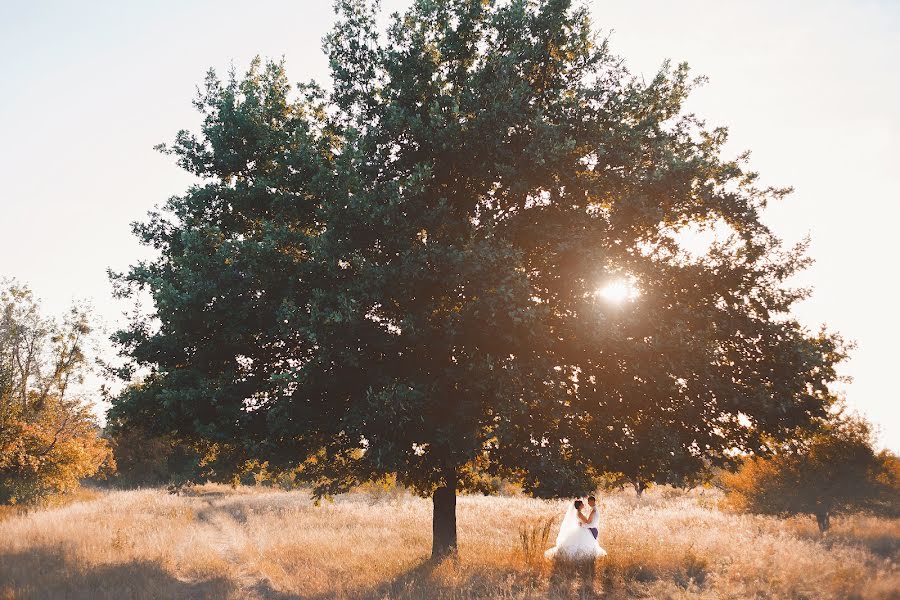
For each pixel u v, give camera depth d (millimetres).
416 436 11086
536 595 9570
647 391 11164
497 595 9430
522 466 11281
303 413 11000
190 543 15336
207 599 10039
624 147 11812
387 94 12711
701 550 12953
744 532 15617
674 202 11922
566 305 11523
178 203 13672
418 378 11031
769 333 11508
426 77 12898
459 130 11758
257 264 11070
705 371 10797
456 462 10875
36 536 15250
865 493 18469
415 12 13414
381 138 12523
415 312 11195
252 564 13633
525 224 11906
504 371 10398
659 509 27000
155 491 42344
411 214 11352
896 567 10867
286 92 14734
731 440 11766
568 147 10898
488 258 10219
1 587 10062
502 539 15805
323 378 10852
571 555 11695
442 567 11352
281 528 20312
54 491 29812
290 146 12391
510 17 12547
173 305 11180
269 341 11812
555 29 12578
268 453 11266
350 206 10656
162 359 12281
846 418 19234
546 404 10883
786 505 19156
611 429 11289
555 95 12180
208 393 10820
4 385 28969
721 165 12836
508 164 11891
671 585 10180
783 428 11594
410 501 29125
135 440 55719
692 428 11414
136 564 12250
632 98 12281
